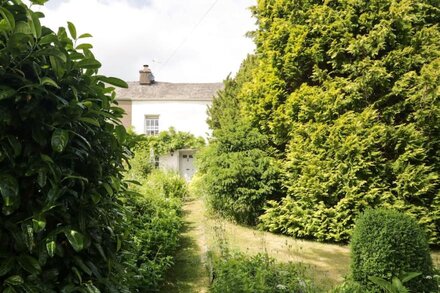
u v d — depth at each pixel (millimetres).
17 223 1104
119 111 1638
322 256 4977
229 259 3578
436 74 5004
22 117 1106
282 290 3027
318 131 5680
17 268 1067
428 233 5246
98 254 1390
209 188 6809
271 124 6457
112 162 1585
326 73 6004
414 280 3244
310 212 5832
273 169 6312
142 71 17562
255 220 6613
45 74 1213
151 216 4621
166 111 16125
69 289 1165
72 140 1274
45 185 1174
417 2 5574
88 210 1323
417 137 5258
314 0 6172
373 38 5457
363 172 5434
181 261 4512
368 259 3406
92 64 1376
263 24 6719
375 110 5406
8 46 1061
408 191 5316
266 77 6770
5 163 1111
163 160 15508
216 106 12781
